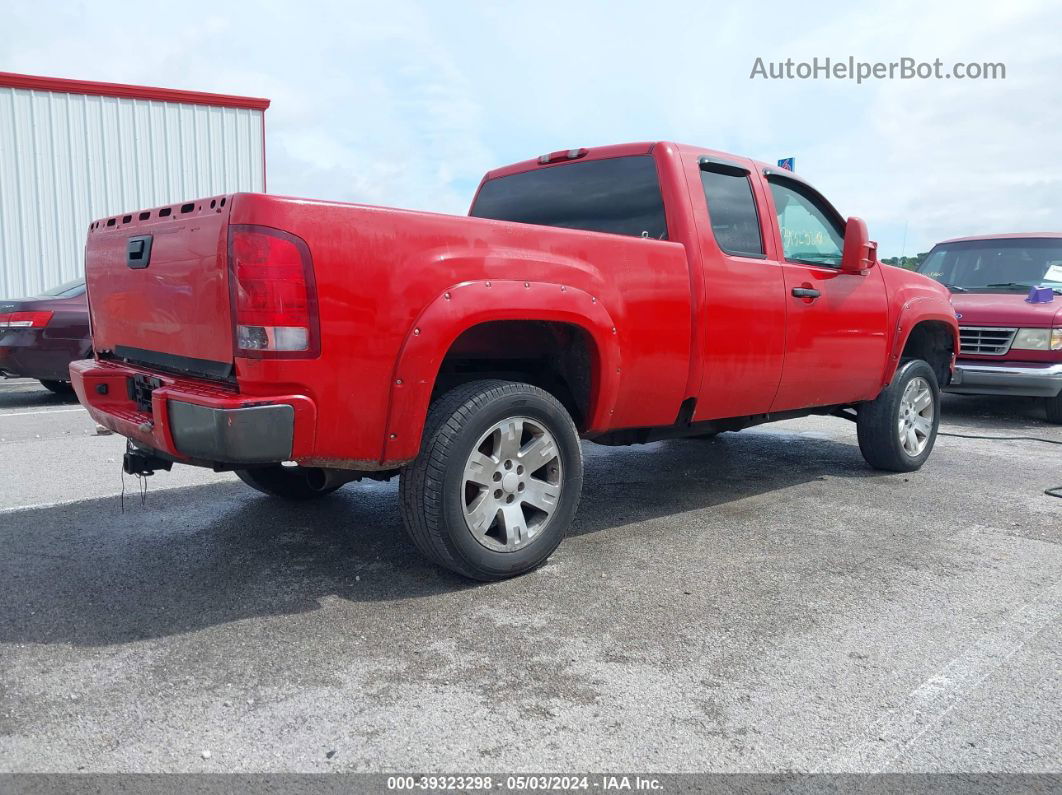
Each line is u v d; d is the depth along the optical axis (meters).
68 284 9.98
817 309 4.92
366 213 2.97
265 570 3.70
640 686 2.68
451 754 2.29
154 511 4.68
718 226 4.43
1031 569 3.84
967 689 2.70
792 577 3.70
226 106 16.20
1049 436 7.70
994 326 8.38
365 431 3.07
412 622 3.15
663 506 4.94
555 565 3.83
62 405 9.51
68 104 14.69
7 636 3.00
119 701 2.55
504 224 3.37
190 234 3.06
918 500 5.12
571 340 3.88
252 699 2.57
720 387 4.41
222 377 2.98
